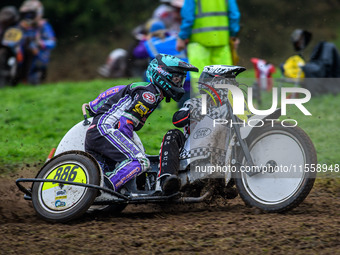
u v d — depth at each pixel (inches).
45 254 488.7
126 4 3009.4
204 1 1026.7
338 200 676.1
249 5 2785.4
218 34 1032.2
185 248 494.0
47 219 585.3
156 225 566.3
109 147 602.5
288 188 586.2
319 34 2780.5
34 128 1143.6
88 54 2854.3
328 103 1299.2
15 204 691.4
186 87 1025.5
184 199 601.3
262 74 1363.2
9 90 1673.2
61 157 599.8
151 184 623.2
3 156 918.4
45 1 2935.5
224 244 500.1
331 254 471.8
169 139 609.9
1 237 533.3
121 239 520.4
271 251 482.0
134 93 611.5
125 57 1940.2
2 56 1771.7
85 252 490.9
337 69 1375.5
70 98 1492.4
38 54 1809.8
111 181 594.9
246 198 600.1
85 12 2970.0
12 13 1796.3
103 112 617.3
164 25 1358.3
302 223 547.2
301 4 2910.9
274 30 2699.3
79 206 581.0
